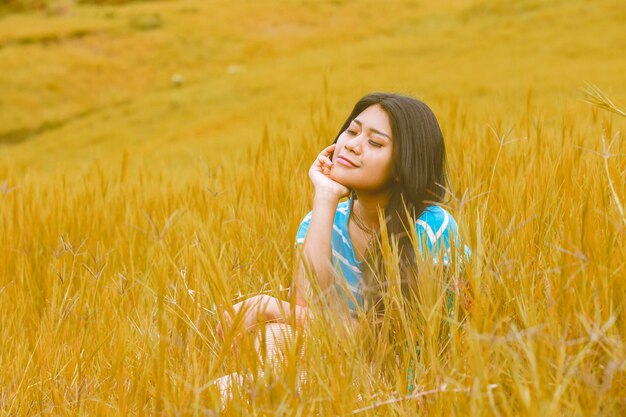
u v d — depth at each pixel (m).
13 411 2.32
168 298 2.53
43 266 3.78
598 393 1.67
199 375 2.02
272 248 3.04
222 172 5.09
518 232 2.40
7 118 28.58
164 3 46.53
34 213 4.54
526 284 2.13
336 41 37.50
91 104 30.58
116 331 2.59
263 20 41.75
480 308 1.94
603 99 2.56
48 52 34.97
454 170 3.95
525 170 3.33
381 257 2.57
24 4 46.34
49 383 2.40
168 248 3.37
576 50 23.19
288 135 5.14
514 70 20.66
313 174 2.73
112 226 4.36
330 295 2.24
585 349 1.77
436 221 2.62
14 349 2.78
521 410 1.75
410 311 2.23
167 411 1.87
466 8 36.50
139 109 27.27
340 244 2.79
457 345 2.02
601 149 3.23
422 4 43.09
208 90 27.89
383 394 1.96
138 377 2.17
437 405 1.82
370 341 2.21
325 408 1.92
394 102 2.64
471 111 6.77
